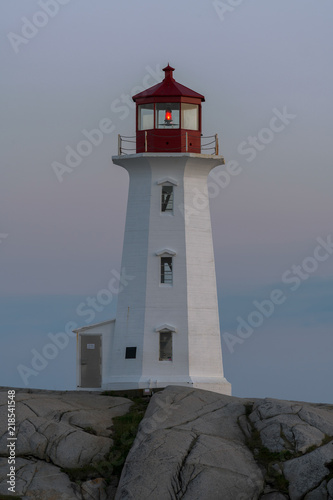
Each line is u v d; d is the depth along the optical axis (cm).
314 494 4019
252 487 4028
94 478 4175
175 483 3994
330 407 4731
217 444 4206
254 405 4550
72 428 4359
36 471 4156
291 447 4203
